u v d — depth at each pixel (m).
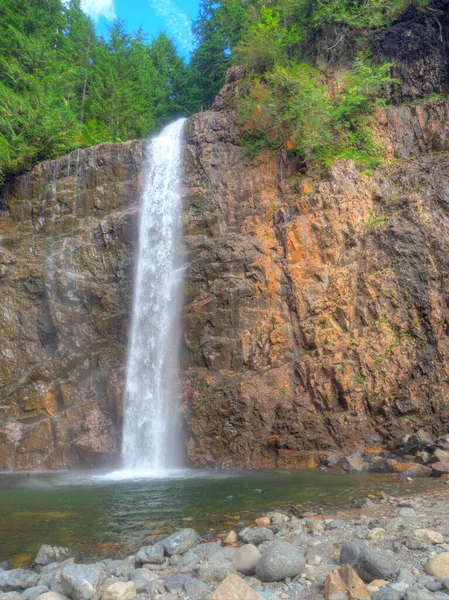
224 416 17.41
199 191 22.39
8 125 27.33
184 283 20.38
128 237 22.44
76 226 23.91
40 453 19.27
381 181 21.11
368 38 24.84
